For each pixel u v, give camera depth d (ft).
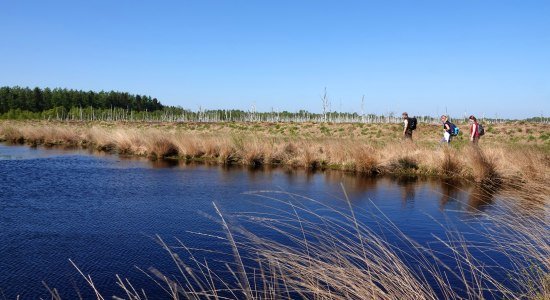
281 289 15.14
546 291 14.20
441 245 22.16
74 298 16.46
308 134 153.28
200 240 23.40
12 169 51.37
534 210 18.31
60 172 49.60
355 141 65.21
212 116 319.88
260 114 312.91
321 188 40.32
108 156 69.46
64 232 25.08
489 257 19.83
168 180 44.75
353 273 12.18
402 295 11.75
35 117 323.78
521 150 41.39
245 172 52.37
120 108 402.11
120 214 29.40
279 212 29.50
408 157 53.78
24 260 20.52
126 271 19.20
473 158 44.96
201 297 16.17
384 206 31.89
